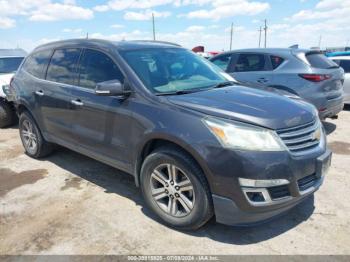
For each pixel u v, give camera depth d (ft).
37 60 16.38
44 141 16.56
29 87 16.12
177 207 10.31
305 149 9.57
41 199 12.67
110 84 10.80
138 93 10.98
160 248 9.55
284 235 10.09
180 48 14.46
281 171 8.82
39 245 9.79
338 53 31.17
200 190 9.43
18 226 10.82
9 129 24.45
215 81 12.89
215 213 9.41
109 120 11.78
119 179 14.38
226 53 23.84
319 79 19.22
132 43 13.37
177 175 10.07
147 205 11.06
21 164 16.53
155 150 10.40
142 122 10.49
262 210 8.98
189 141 9.25
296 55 20.34
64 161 16.72
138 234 10.23
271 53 21.31
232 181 8.82
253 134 8.83
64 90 13.92
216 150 8.89
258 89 12.34
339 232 10.17
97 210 11.71
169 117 9.87
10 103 24.12
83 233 10.32
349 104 29.19
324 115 19.81
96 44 13.21
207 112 9.46
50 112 14.88
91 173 15.10
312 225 10.57
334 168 15.19
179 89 11.50
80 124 13.26
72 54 14.14
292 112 9.84
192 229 10.18
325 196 12.44
